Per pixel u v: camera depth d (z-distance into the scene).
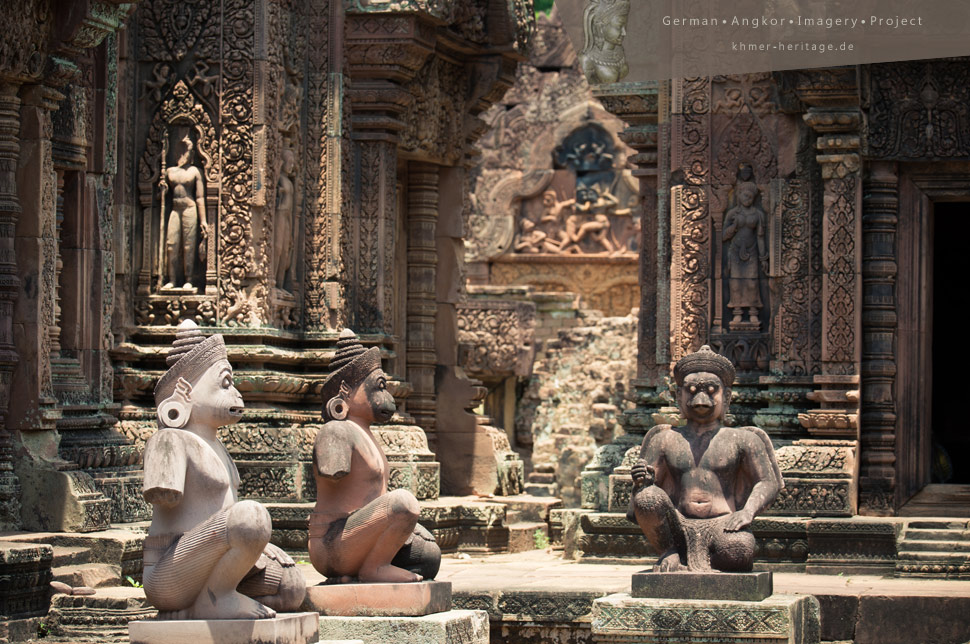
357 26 18.56
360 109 18.83
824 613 13.94
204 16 17.64
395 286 20.42
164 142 17.77
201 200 17.66
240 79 17.50
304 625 10.25
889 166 17.47
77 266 15.69
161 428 10.34
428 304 20.91
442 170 21.09
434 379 20.91
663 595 12.27
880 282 17.41
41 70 14.67
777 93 17.42
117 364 17.23
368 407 11.76
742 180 17.61
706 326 17.69
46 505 14.35
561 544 19.39
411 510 11.33
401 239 20.81
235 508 9.95
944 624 13.73
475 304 27.05
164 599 10.05
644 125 19.14
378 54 18.58
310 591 11.38
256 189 17.45
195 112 17.67
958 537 15.89
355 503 11.59
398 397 19.28
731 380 12.90
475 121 21.14
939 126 17.27
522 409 27.05
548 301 28.81
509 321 26.84
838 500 16.39
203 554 9.95
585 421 24.61
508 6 20.72
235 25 17.55
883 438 17.17
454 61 20.69
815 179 17.31
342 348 11.91
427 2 18.45
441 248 21.02
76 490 14.37
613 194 31.33
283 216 17.98
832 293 16.91
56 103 15.03
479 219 31.64
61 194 15.66
